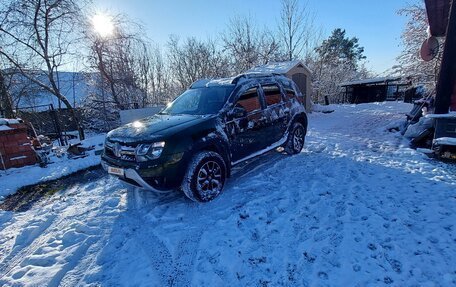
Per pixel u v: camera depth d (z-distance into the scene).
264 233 2.98
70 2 11.29
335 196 3.75
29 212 3.95
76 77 14.40
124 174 3.57
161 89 22.59
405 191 3.81
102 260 2.73
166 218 3.44
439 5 5.70
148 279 2.42
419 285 2.16
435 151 5.37
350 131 8.89
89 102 15.13
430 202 3.44
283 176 4.64
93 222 3.46
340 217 3.20
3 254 2.94
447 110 5.27
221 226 3.16
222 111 4.17
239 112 4.34
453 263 2.37
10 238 3.26
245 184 4.36
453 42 5.02
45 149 6.91
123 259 2.72
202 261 2.60
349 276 2.29
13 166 5.86
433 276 2.24
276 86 5.38
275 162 5.43
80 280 2.47
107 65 14.64
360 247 2.64
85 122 14.66
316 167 5.05
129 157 3.58
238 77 4.71
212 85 4.86
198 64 23.16
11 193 4.68
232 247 2.76
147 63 20.75
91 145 7.80
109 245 2.96
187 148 3.57
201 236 3.01
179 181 3.58
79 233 3.23
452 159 5.04
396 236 2.77
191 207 3.69
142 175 3.39
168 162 3.43
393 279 2.23
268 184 4.32
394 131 8.25
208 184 3.83
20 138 5.96
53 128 13.28
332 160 5.46
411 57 12.72
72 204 4.09
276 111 5.18
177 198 3.99
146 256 2.74
